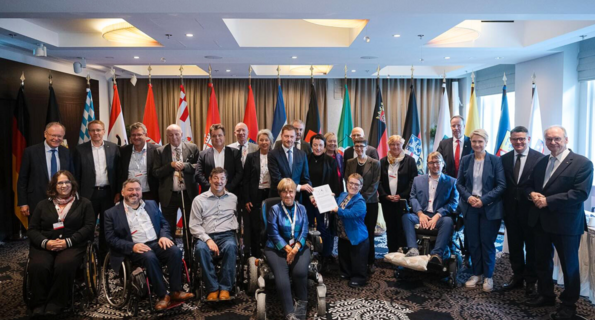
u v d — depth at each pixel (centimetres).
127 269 341
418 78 961
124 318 338
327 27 589
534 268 374
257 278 358
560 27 520
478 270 403
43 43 559
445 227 400
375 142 670
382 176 467
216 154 445
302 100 965
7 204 593
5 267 473
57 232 354
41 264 335
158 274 341
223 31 493
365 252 412
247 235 443
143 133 443
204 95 958
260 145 443
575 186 322
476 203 387
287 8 388
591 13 405
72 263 340
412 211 443
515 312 346
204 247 354
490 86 863
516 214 383
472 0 372
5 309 358
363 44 570
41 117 663
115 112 641
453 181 432
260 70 881
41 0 362
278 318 336
